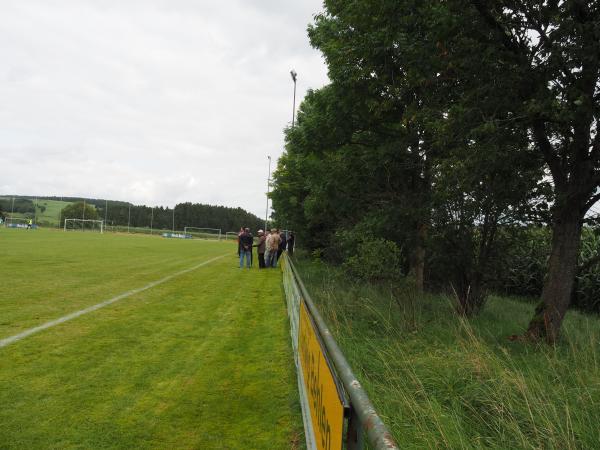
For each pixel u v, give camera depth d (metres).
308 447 3.30
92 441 3.58
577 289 14.55
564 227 7.18
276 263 23.52
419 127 10.65
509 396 3.91
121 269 17.47
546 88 6.37
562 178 7.24
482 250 9.14
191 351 6.28
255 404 4.46
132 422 3.95
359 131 12.76
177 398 4.54
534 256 15.14
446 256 9.39
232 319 8.71
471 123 6.95
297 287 5.88
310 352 3.44
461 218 9.02
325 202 13.88
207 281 15.13
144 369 5.39
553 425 3.30
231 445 3.62
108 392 4.62
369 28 8.89
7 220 93.38
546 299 7.10
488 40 6.91
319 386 2.71
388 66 9.35
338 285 10.99
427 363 4.97
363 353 5.50
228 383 5.02
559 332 6.96
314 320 3.28
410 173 11.85
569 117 5.99
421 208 9.98
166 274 16.62
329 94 11.98
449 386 4.29
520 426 3.58
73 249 27.42
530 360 5.54
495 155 6.82
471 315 8.81
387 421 3.41
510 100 6.67
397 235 11.27
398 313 8.00
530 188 7.99
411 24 8.02
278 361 5.90
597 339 6.71
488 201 8.47
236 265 22.95
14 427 3.76
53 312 8.49
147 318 8.43
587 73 6.08
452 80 7.79
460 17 6.79
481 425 3.73
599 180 6.62
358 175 12.54
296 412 4.27
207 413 4.21
